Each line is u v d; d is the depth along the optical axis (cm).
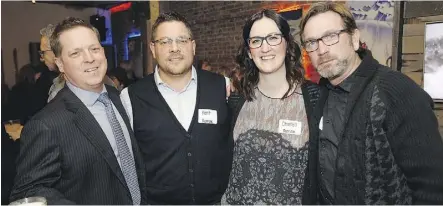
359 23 369
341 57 136
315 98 158
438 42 294
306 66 395
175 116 180
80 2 758
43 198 117
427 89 304
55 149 130
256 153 159
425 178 118
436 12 304
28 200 115
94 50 145
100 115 152
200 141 179
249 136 163
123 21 739
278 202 154
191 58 182
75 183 136
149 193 179
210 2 586
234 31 544
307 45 143
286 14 454
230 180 169
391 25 340
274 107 164
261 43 158
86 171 137
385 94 126
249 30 164
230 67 557
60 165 133
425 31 302
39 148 127
